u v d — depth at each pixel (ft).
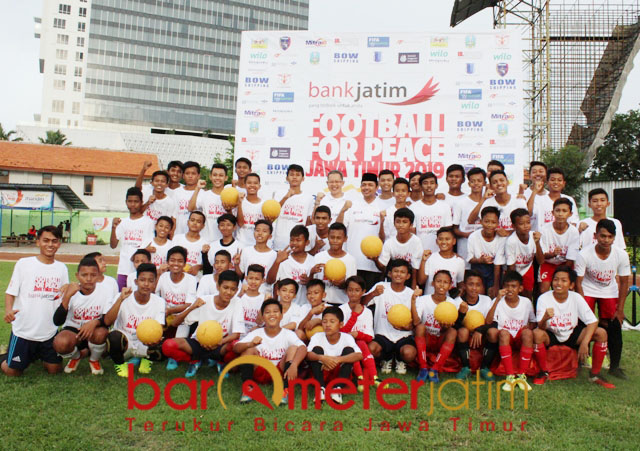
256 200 22.20
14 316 15.56
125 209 116.06
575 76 82.84
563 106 83.10
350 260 19.04
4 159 108.78
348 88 25.43
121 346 16.48
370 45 25.40
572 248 19.38
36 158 112.27
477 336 16.87
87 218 104.53
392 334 17.89
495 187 20.61
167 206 23.12
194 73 276.00
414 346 17.25
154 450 10.95
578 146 82.58
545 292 18.90
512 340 17.47
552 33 82.94
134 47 264.52
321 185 25.30
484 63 24.84
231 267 20.43
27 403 13.48
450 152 24.79
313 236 21.75
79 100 271.90
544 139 83.25
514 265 19.56
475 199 21.43
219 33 280.72
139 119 265.75
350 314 17.28
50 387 14.93
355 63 25.43
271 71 25.82
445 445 11.50
